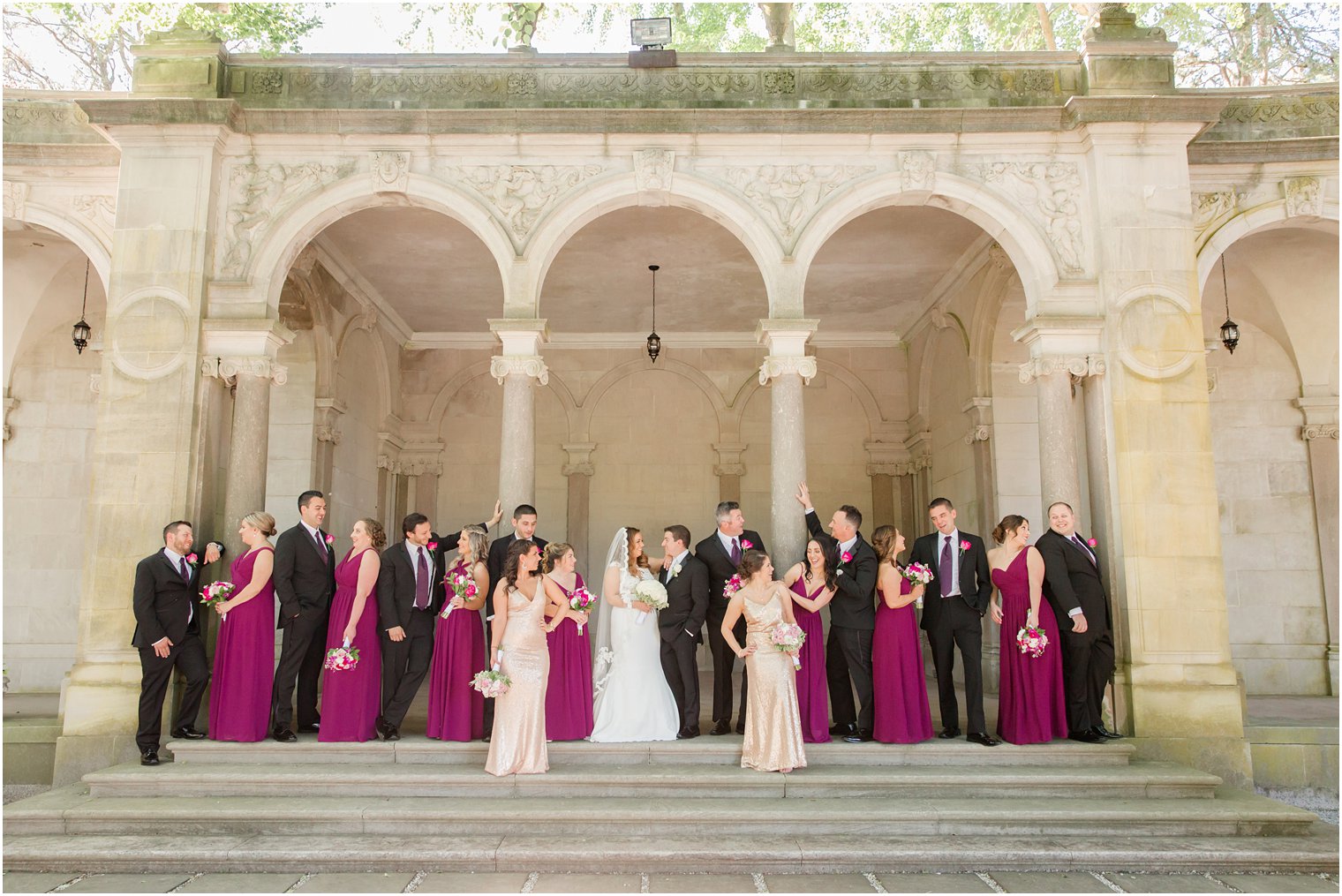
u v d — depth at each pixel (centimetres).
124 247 842
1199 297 848
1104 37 893
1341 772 700
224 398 909
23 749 800
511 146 881
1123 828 627
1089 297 856
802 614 751
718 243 1148
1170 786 675
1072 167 880
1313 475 1248
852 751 711
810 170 883
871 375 1528
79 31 1353
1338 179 905
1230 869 582
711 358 1533
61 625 1208
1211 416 1282
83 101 834
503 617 680
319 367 1166
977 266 1160
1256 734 805
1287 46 1381
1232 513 1259
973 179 876
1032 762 714
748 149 882
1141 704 772
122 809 626
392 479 1470
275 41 1387
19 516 1218
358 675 726
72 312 1247
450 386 1527
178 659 746
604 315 1441
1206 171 912
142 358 830
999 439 1167
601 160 883
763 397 1527
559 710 725
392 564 737
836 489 1507
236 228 866
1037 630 725
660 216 1063
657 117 869
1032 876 570
